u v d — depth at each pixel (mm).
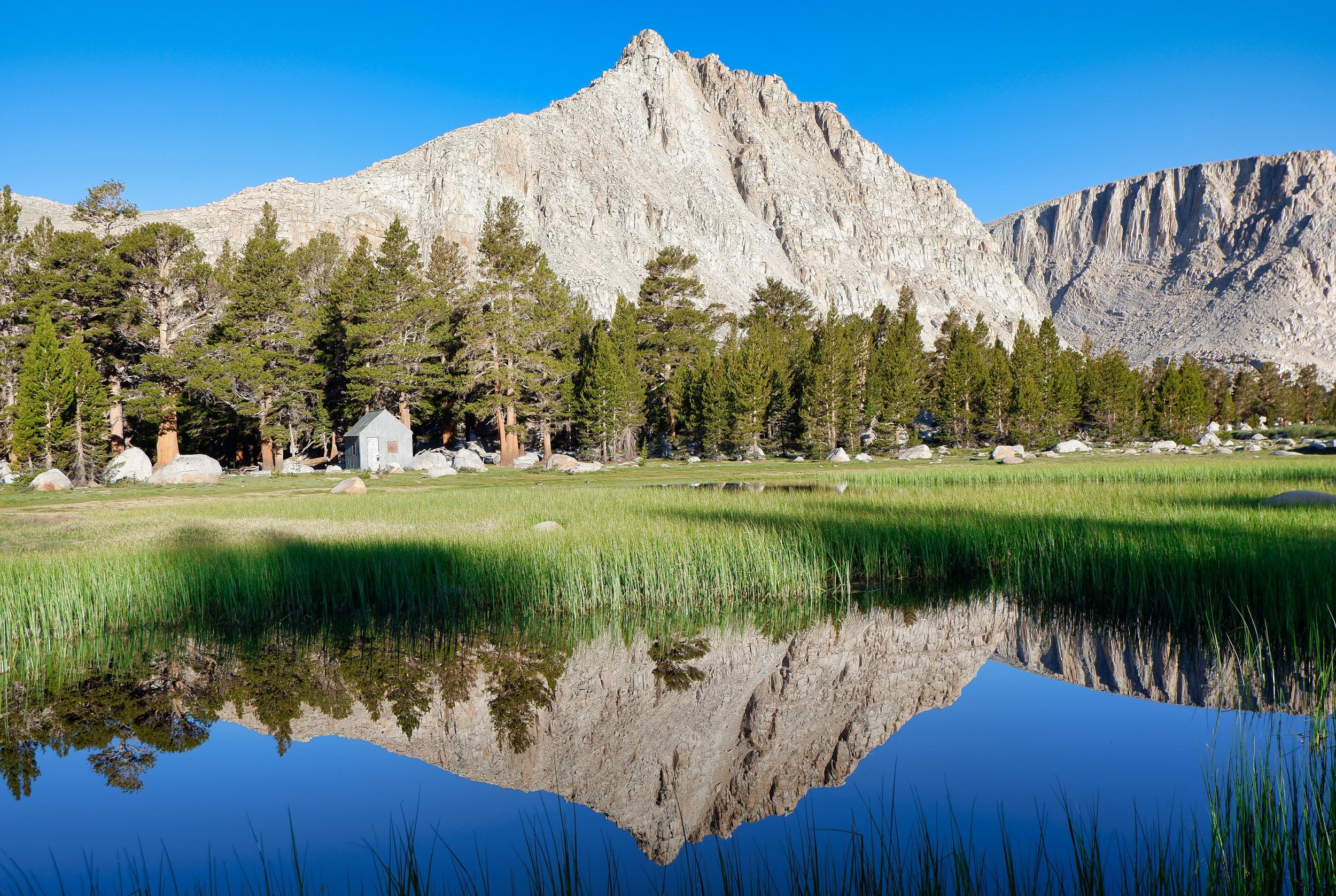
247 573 13008
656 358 75312
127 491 35219
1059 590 13039
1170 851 4777
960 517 17250
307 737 7871
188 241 49281
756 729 7980
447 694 9289
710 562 13789
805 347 83938
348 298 58969
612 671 10125
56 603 11508
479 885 4770
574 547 14484
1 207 48250
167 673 10016
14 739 7801
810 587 13680
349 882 4867
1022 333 89250
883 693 8945
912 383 72500
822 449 64875
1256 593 10773
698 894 4441
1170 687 8570
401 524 18859
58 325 45188
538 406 59875
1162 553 12375
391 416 53781
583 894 4508
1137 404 86500
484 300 61500
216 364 48562
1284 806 4680
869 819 5699
